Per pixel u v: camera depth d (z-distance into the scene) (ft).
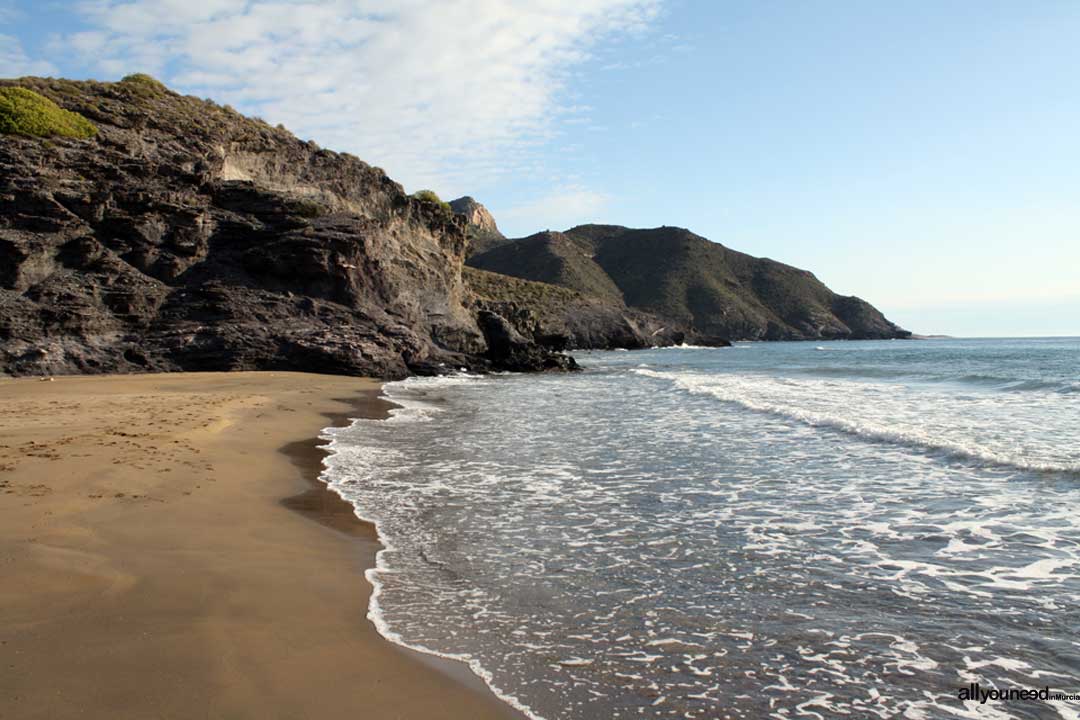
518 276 568.00
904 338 624.59
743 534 28.04
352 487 36.60
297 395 82.84
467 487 36.73
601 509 32.14
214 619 18.44
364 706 14.69
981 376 106.22
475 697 15.33
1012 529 27.71
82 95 131.13
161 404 63.62
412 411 72.43
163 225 114.42
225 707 14.17
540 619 19.80
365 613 19.92
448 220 181.37
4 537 23.40
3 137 105.60
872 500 32.89
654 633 18.90
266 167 144.77
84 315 97.81
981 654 17.53
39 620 17.72
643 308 555.69
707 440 51.11
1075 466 36.58
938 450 43.68
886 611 20.24
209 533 26.27
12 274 95.04
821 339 581.53
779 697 15.58
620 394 92.22
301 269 123.03
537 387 107.14
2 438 41.22
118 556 22.76
